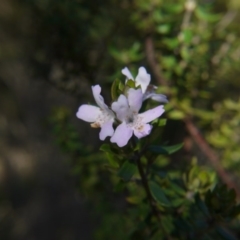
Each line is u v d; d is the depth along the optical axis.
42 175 0.80
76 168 0.43
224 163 0.42
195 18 0.43
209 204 0.29
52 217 0.79
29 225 0.84
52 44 0.46
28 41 0.49
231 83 0.46
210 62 0.42
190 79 0.42
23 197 0.87
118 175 0.26
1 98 0.78
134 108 0.24
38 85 0.68
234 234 0.34
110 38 0.45
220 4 0.54
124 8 0.45
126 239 0.36
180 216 0.31
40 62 0.48
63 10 0.45
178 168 0.40
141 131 0.24
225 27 0.45
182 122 0.40
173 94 0.39
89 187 0.44
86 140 0.52
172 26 0.42
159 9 0.42
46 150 0.80
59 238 0.77
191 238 0.30
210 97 0.47
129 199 0.34
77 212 0.75
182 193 0.32
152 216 0.31
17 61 0.69
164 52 0.43
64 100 0.67
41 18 0.47
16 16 0.58
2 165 0.87
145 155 0.28
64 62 0.46
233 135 0.42
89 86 0.46
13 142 0.84
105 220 0.44
